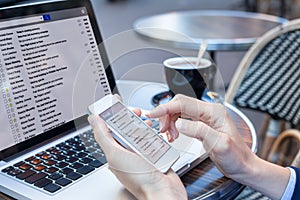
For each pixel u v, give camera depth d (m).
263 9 5.00
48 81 0.77
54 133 0.77
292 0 4.88
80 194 0.62
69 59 0.81
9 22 0.73
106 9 5.24
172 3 5.70
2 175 0.67
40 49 0.77
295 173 0.73
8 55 0.72
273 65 1.46
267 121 1.74
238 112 0.95
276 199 0.72
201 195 0.63
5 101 0.71
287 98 1.47
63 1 0.82
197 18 2.31
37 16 0.78
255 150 0.78
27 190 0.63
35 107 0.75
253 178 0.70
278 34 1.45
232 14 2.44
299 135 1.30
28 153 0.74
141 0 5.82
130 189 0.58
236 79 1.42
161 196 0.55
